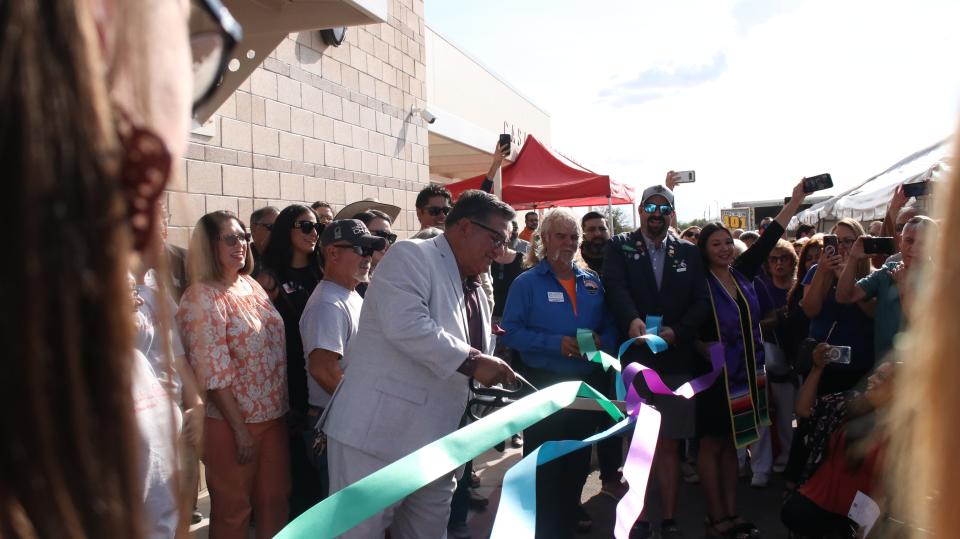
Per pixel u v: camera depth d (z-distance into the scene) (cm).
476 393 354
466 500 415
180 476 65
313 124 648
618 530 189
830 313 420
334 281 338
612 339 427
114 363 49
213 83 65
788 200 468
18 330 45
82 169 46
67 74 46
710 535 429
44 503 47
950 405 61
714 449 421
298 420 361
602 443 492
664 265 423
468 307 322
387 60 780
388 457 266
